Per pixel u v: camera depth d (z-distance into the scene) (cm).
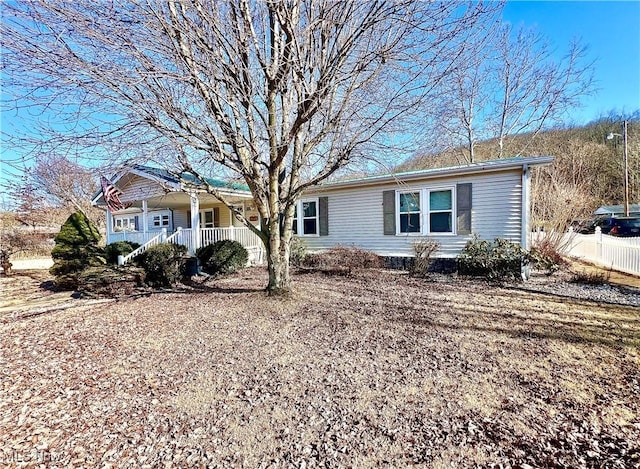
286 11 432
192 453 215
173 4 434
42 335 475
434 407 261
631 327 445
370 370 329
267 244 639
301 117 487
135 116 459
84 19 383
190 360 368
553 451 207
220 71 480
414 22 449
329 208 1119
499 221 838
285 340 423
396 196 985
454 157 1955
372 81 517
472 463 199
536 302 588
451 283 775
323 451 214
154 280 838
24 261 1616
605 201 2556
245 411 262
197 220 1048
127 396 293
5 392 305
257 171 591
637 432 224
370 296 653
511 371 320
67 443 228
